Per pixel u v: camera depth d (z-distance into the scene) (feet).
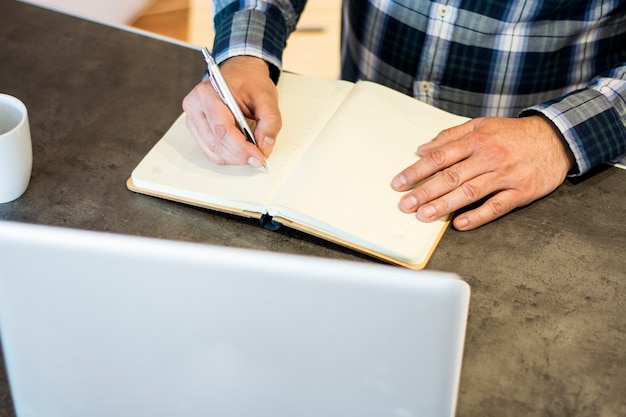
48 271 2.02
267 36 3.68
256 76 3.50
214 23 3.97
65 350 2.10
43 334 2.09
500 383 2.55
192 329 2.02
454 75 4.11
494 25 3.85
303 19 8.75
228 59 3.64
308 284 1.94
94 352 2.09
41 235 1.99
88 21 4.24
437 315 1.94
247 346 2.02
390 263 2.91
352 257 2.97
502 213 3.12
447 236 3.05
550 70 4.00
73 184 3.26
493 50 3.94
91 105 3.70
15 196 3.16
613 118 3.37
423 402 2.03
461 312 1.93
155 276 1.98
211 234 3.06
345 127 3.33
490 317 2.75
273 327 1.99
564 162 3.31
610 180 3.35
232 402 2.10
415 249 2.89
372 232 2.92
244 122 3.24
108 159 3.39
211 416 2.13
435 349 1.97
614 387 2.54
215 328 2.02
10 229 2.00
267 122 3.28
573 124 3.31
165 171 3.20
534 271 2.92
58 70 3.91
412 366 2.00
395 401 2.04
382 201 3.05
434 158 3.14
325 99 3.55
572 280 2.89
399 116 3.45
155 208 3.16
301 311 1.97
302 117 3.44
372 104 3.48
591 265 2.95
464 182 3.10
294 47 8.36
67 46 4.07
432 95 4.23
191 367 2.07
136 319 2.04
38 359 2.13
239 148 3.13
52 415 2.20
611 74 3.56
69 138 3.50
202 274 1.96
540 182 3.20
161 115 3.65
